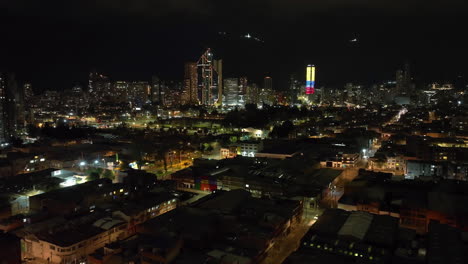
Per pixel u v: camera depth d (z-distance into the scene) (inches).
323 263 4820.4
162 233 5639.8
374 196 7623.0
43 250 5590.6
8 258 5128.0
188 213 6427.2
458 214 6353.3
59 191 7608.3
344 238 5561.0
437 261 4670.3
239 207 6860.2
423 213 6633.9
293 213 6761.8
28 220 6550.2
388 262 4972.9
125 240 5693.9
